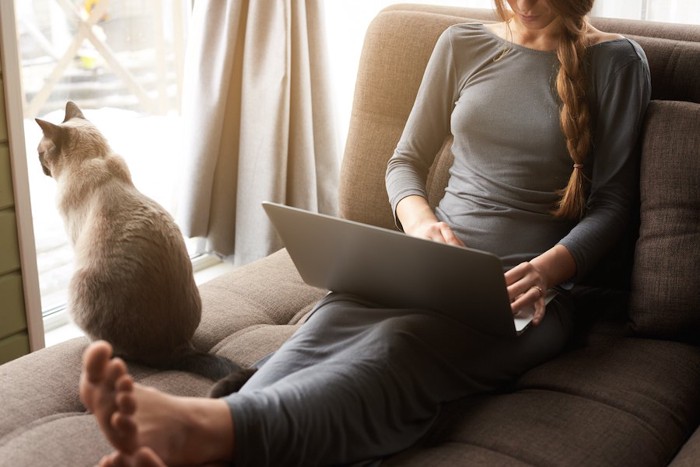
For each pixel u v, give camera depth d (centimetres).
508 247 155
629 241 167
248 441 110
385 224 188
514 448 124
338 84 278
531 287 145
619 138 157
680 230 154
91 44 243
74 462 123
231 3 239
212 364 147
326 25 265
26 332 199
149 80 259
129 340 152
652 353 150
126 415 97
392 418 125
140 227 156
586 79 156
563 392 139
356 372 123
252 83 247
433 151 174
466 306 135
